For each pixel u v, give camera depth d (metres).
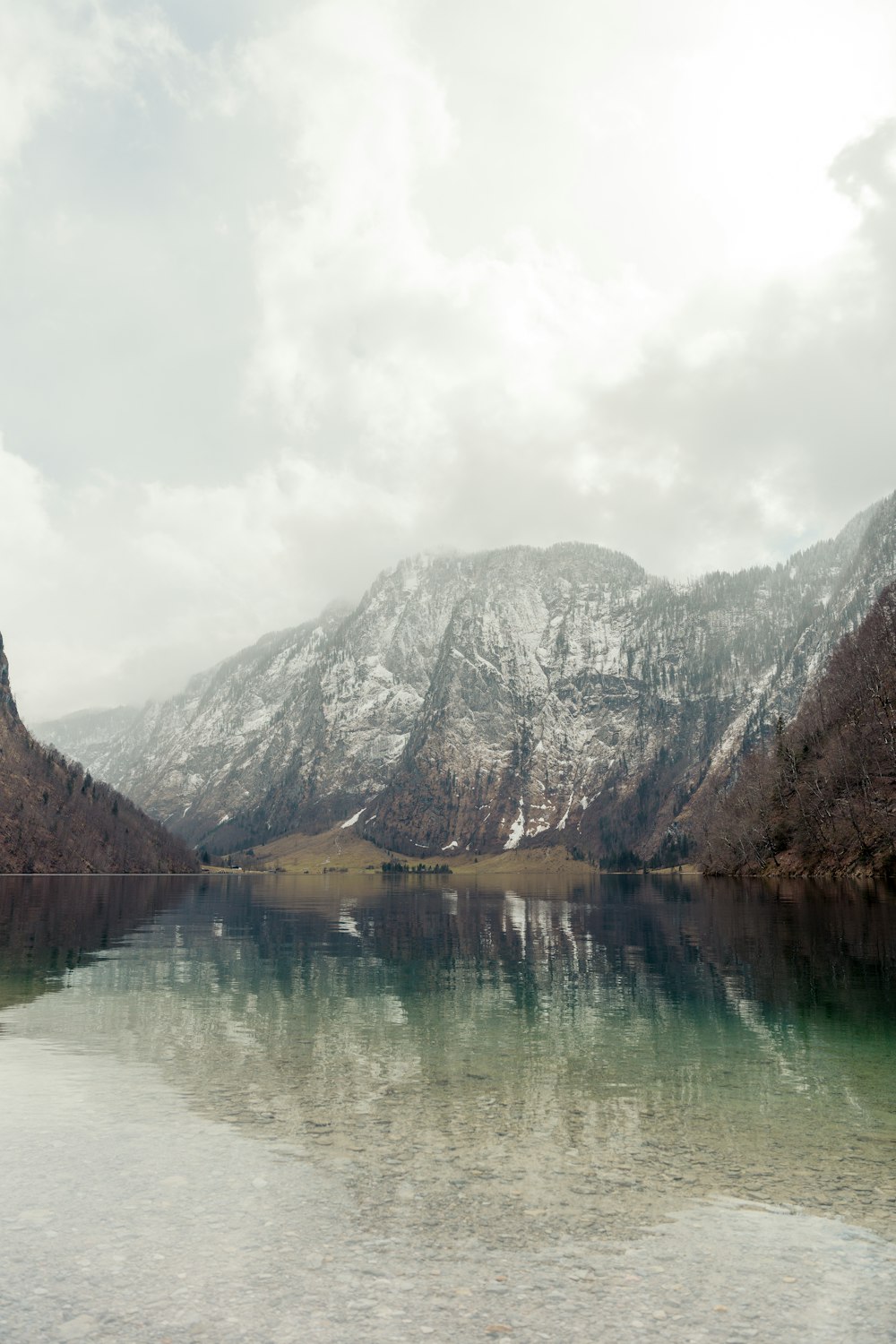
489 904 120.94
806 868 154.12
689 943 56.66
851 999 34.00
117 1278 10.31
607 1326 9.27
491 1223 12.27
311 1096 19.48
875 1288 10.35
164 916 87.06
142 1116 17.67
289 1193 13.38
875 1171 14.83
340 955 50.28
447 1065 22.81
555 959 48.31
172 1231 11.80
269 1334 8.94
